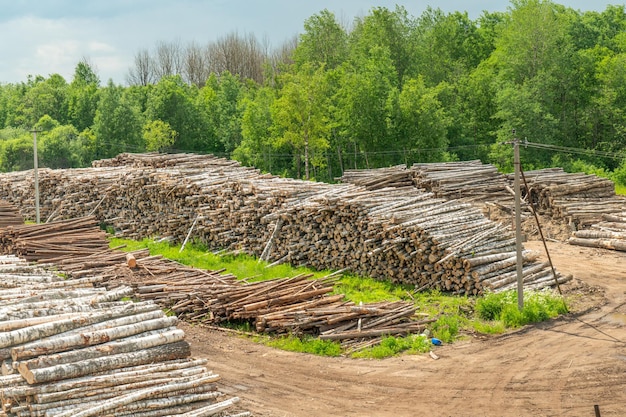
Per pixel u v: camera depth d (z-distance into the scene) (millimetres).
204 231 31094
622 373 15117
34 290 15625
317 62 77375
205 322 20125
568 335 18234
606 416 12906
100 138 73375
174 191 32531
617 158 59438
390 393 14508
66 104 95812
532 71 63844
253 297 19750
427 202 25906
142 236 34844
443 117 60375
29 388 10555
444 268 22406
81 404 10750
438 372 15734
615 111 59906
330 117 62844
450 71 74062
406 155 58750
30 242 26281
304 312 18562
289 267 26516
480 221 24609
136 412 11102
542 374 15336
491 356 16750
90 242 27500
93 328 12359
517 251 19859
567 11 80938
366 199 25047
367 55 73125
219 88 95875
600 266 26250
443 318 19266
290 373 15938
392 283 23906
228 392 14641
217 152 76500
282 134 61812
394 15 73500
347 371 15992
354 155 63781
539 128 58062
